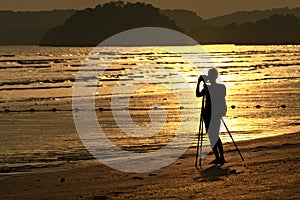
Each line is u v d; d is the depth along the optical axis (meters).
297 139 40.16
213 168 28.92
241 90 102.44
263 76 149.25
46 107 78.44
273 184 23.70
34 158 37.69
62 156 38.47
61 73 171.75
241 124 55.00
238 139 44.25
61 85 124.75
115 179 27.88
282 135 42.81
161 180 26.48
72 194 24.30
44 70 188.50
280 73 163.25
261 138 41.25
